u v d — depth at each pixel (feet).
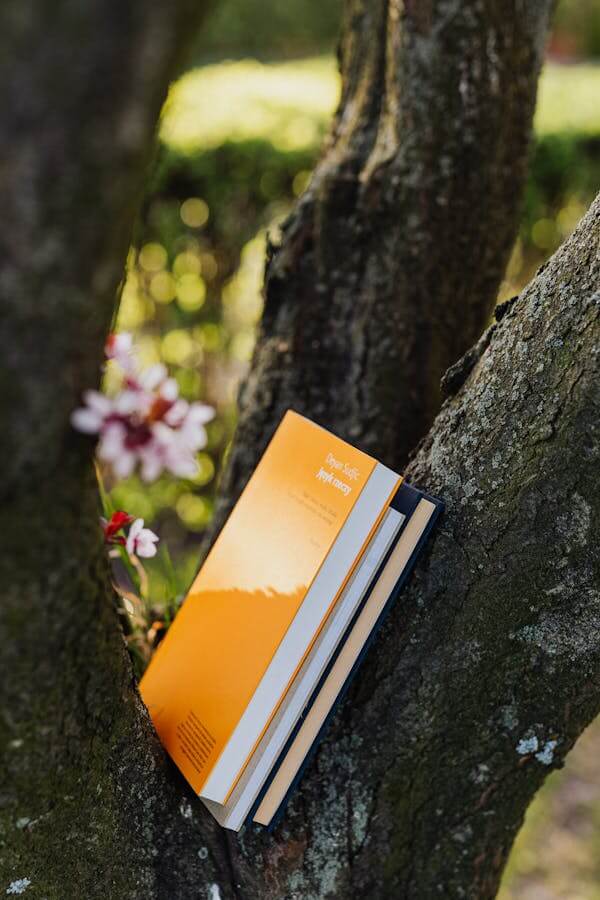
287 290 4.12
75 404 2.05
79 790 2.59
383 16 3.95
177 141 8.48
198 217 8.73
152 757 2.87
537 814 7.34
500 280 4.26
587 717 3.05
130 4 1.69
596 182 9.12
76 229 1.84
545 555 2.77
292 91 9.87
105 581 2.39
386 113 3.93
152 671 3.33
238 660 2.90
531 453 2.76
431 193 3.85
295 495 3.05
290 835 3.11
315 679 2.87
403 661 3.04
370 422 4.07
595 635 2.82
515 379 2.83
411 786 3.14
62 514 2.11
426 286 3.94
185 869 2.94
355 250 3.97
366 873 3.20
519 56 3.90
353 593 2.85
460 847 3.26
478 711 3.01
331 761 3.15
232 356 9.42
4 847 2.53
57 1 1.65
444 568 2.94
